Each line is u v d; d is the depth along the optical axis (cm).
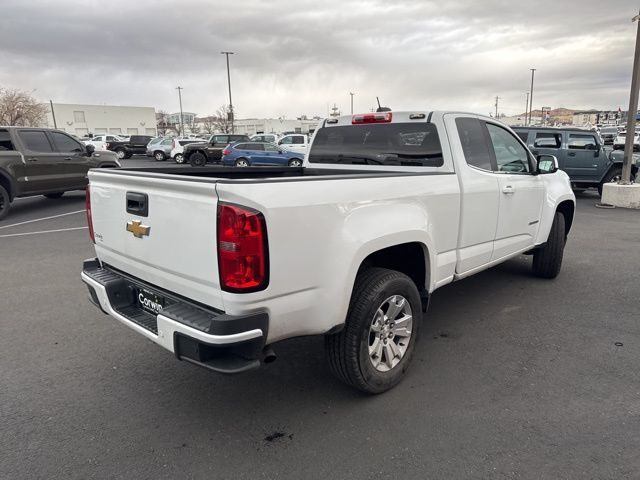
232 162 2269
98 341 415
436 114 387
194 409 313
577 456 261
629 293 525
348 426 292
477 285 556
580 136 1305
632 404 310
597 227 917
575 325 439
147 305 306
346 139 449
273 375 356
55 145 1114
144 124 9269
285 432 288
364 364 304
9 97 6322
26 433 287
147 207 280
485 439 277
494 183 414
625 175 1205
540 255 558
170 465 260
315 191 262
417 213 328
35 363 375
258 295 243
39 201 1308
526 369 358
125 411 311
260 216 237
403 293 322
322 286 271
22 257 702
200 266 252
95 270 346
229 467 258
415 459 262
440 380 343
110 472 254
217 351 252
